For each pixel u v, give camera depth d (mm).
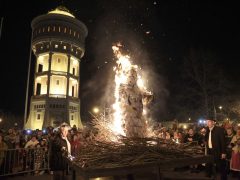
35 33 55562
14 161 9328
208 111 29438
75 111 53875
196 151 6500
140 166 5145
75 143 9773
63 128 7656
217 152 7543
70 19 55500
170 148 6059
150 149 5746
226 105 30734
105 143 6047
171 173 9055
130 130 6914
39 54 54344
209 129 8188
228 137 9719
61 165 7027
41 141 10945
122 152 5582
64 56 54688
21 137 11344
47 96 50219
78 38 57125
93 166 5000
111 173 4844
